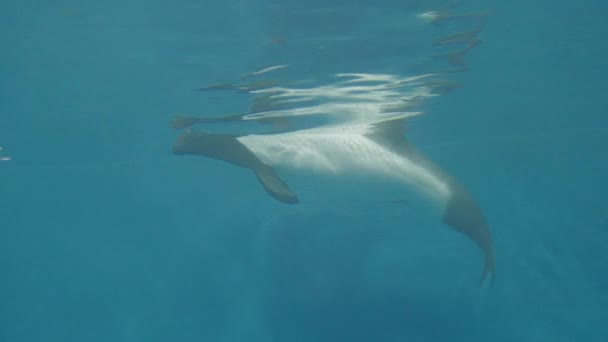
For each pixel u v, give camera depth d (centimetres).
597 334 1285
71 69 831
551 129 1812
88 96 988
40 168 1873
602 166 1947
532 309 1400
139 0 580
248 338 1528
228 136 742
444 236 1554
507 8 642
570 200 1812
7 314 1902
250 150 727
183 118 1056
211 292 1688
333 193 801
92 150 1584
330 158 746
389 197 784
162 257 1911
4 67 832
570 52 941
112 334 1727
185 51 709
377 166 737
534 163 1953
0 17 644
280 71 758
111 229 2128
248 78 789
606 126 1808
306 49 680
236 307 1611
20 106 1067
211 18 604
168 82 850
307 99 874
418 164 741
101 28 670
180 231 1964
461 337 1363
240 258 1706
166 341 1619
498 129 1712
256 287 1616
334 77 781
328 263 1548
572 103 1428
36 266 2133
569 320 1348
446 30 664
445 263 1489
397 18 599
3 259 2191
